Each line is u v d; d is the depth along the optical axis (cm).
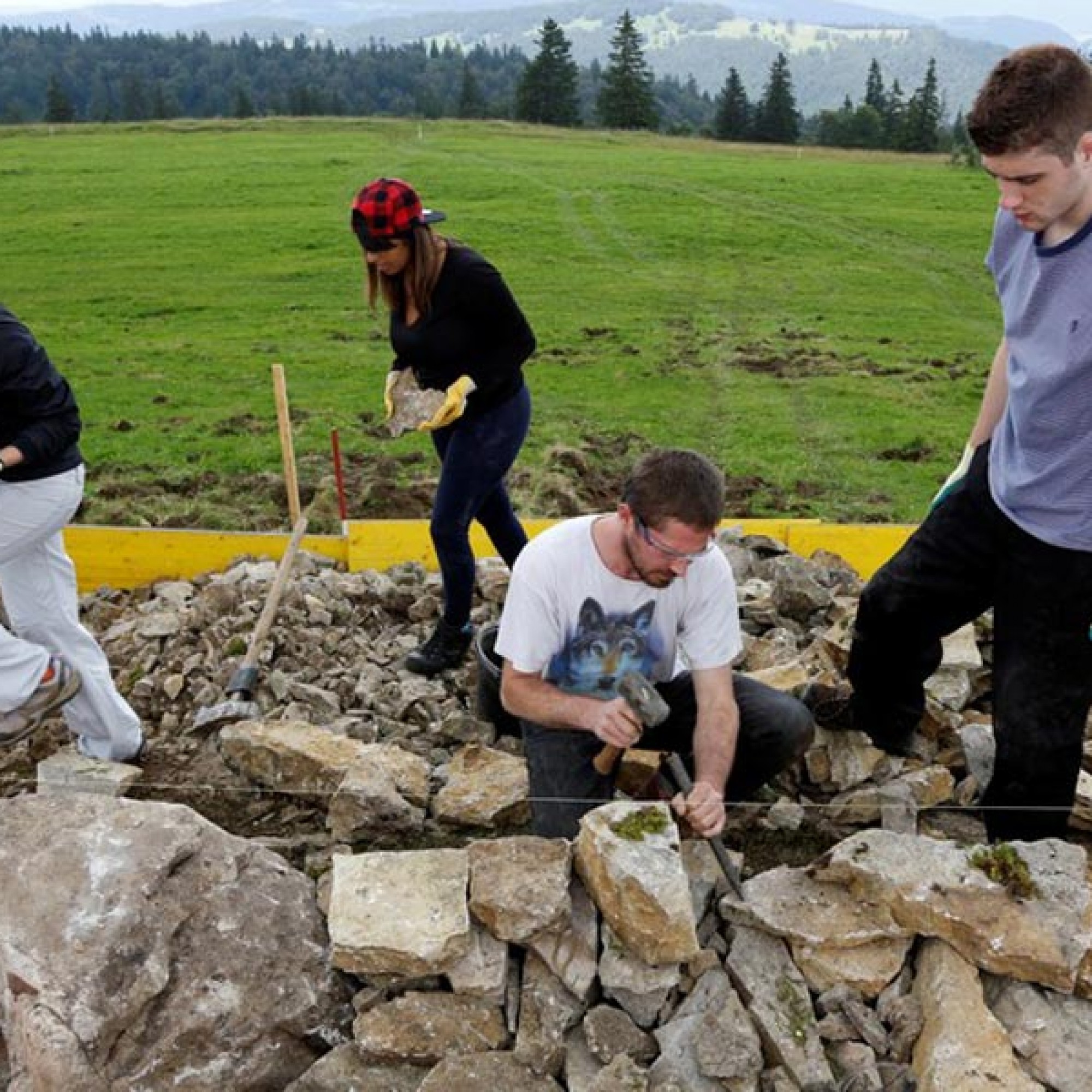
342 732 461
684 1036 294
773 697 374
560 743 364
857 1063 292
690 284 2109
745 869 378
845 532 662
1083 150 270
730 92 8275
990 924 304
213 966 319
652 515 313
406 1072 296
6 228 2605
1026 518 319
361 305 1867
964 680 445
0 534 381
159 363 1470
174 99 13838
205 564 648
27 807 355
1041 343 299
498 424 465
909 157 5228
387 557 651
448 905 314
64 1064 291
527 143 5012
